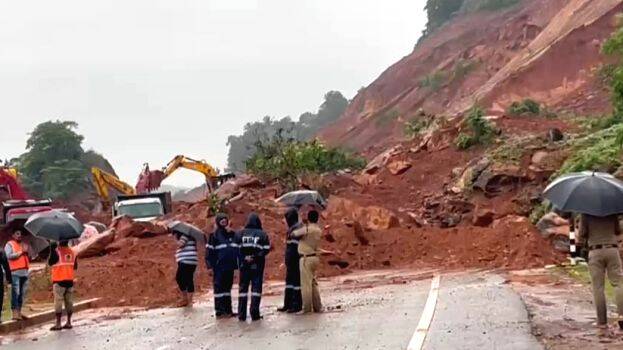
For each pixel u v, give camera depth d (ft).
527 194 117.80
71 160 395.96
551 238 86.43
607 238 39.81
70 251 54.80
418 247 97.76
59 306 53.67
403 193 144.15
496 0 455.63
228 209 116.06
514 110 200.64
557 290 57.52
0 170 145.59
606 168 85.71
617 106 94.12
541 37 330.54
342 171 163.12
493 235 92.73
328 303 57.67
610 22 283.59
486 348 33.45
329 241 97.50
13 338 50.34
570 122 158.92
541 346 33.42
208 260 55.16
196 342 41.75
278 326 46.11
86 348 42.47
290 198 66.69
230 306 54.08
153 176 171.22
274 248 95.30
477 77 359.66
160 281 77.05
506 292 55.67
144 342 43.29
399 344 36.04
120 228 103.60
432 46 450.71
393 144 288.71
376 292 64.44
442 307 48.96
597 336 36.58
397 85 424.05
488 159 128.36
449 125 169.37
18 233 58.18
